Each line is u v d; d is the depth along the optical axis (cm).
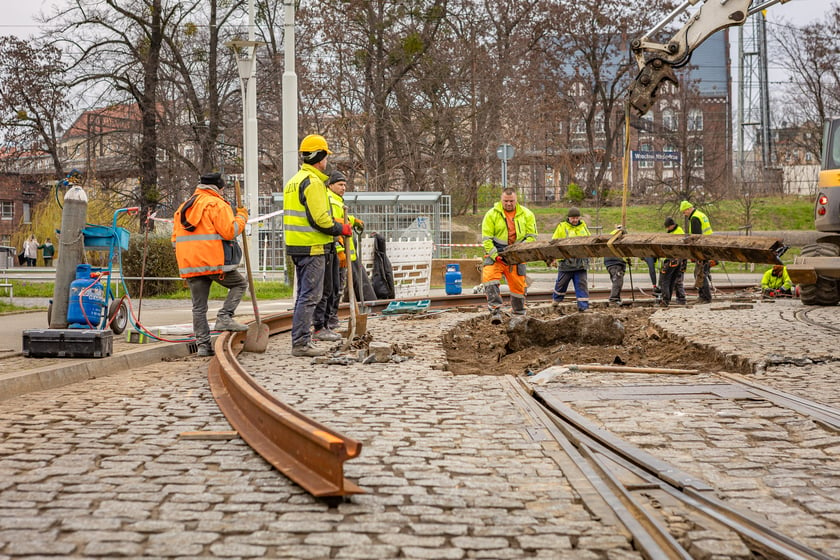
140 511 423
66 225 1052
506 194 1405
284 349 1116
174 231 1052
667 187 6038
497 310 1431
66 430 616
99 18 4181
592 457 527
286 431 520
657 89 1020
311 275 1020
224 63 4384
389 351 961
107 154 4447
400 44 4469
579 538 386
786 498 452
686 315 1509
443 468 504
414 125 4725
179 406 707
